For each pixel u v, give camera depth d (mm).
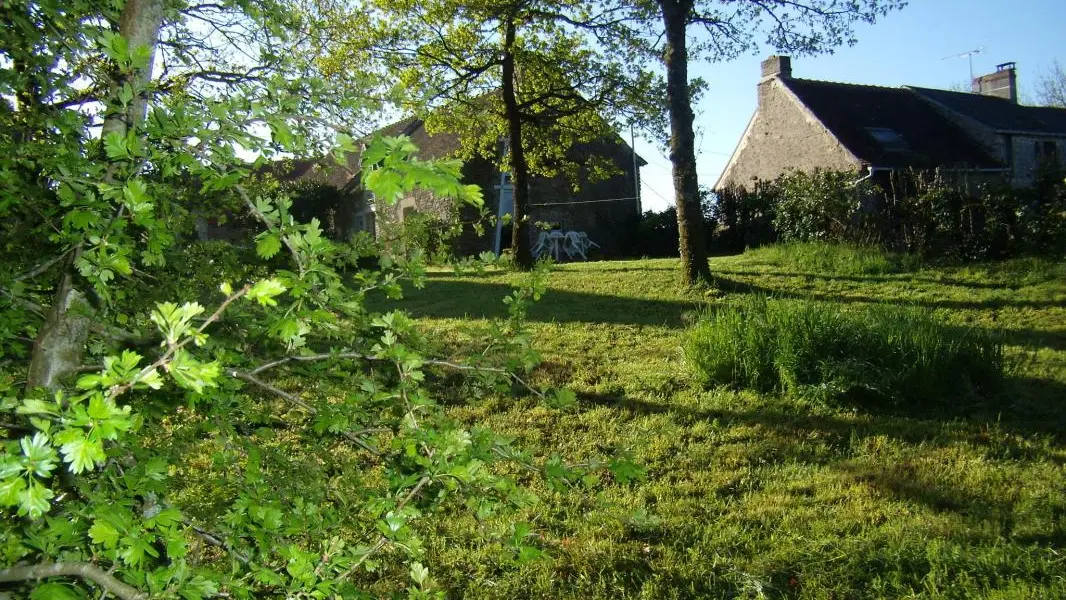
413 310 11273
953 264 13398
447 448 1695
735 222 24500
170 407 2031
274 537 1737
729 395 6973
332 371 2148
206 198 2494
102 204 1544
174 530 1371
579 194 27328
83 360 1945
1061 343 8555
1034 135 26797
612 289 12750
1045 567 3871
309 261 1622
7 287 1958
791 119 26391
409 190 1211
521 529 1929
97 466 1614
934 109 27875
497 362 2293
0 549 1395
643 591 3893
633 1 13414
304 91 2053
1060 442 5742
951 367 6742
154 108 1663
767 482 5180
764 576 3973
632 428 6207
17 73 2039
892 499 4828
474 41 16188
